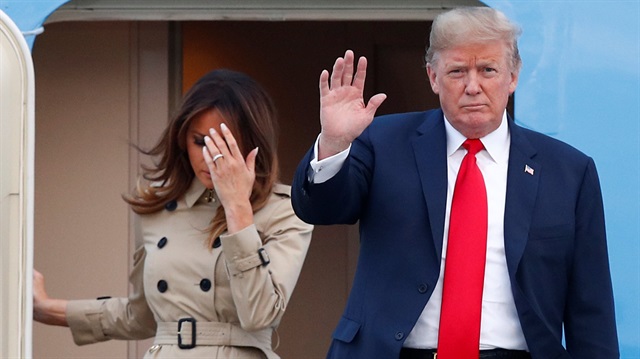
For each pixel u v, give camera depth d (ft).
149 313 51.42
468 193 41.63
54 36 66.49
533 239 41.47
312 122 74.74
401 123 43.47
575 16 50.98
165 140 49.39
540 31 51.19
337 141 39.60
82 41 66.39
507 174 42.11
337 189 40.22
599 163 50.78
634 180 50.57
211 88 48.93
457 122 41.34
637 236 50.47
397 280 41.29
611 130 50.75
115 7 57.26
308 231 48.65
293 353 74.18
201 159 48.34
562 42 51.06
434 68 41.68
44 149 66.18
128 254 65.57
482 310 40.96
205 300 47.24
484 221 41.37
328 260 74.54
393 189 41.93
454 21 40.75
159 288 47.85
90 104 66.39
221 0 57.06
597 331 42.73
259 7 57.00
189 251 47.91
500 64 40.70
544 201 41.93
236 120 48.44
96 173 65.98
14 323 39.32
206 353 46.98
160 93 66.33
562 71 51.03
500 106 41.09
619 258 50.55
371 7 56.39
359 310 41.93
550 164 42.60
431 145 42.34
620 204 50.60
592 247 42.60
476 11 40.88
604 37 50.88
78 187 65.98
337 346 42.34
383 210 41.91
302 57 74.64
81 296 65.67
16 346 39.29
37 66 66.39
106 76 66.33
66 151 66.13
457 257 41.11
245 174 46.73
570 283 42.88
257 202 48.19
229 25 71.15
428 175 41.83
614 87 50.78
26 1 54.29
